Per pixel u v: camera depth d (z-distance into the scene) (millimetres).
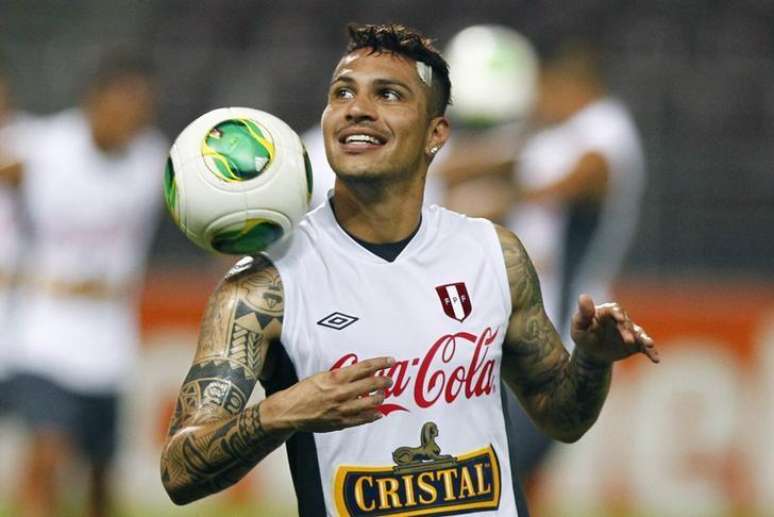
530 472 19938
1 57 23859
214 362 10406
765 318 29094
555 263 21641
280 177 10461
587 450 28703
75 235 23297
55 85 38375
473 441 10945
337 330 10711
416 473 10711
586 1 43719
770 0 44156
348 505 10656
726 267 35750
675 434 28922
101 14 43031
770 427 28969
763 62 41719
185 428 10141
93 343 23344
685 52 42562
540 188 21625
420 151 11078
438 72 11266
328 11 45188
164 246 34719
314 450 10742
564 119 22109
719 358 29062
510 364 11859
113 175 23406
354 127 10773
